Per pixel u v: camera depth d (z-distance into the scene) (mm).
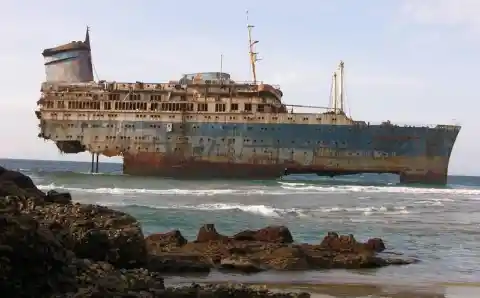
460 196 65688
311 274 16844
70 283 9555
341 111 77000
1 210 10047
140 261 14062
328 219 35281
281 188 64312
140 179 73125
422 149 76875
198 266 16484
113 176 77812
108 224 14297
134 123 77312
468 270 18734
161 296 10781
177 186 62844
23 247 8930
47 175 81125
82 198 45500
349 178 125250
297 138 75688
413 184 77062
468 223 36094
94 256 12984
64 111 78625
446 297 14031
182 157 76500
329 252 19859
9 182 15359
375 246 22656
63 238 12445
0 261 8516
